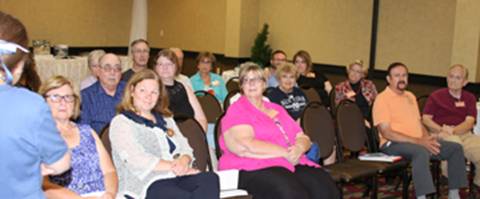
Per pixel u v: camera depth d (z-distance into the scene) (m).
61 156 1.26
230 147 3.17
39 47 8.12
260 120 3.24
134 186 2.68
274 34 8.59
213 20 9.34
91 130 2.61
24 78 1.53
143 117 2.82
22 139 1.17
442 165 4.55
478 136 4.45
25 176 1.20
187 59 10.02
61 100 2.44
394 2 7.00
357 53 7.45
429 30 6.68
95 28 10.11
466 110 4.57
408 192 4.26
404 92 4.34
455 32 6.18
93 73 4.15
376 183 3.73
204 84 5.06
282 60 5.38
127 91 2.83
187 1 9.86
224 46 9.17
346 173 3.51
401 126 4.21
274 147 3.16
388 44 7.12
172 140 2.89
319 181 3.12
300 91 4.35
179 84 3.74
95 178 2.52
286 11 8.36
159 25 10.56
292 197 2.88
